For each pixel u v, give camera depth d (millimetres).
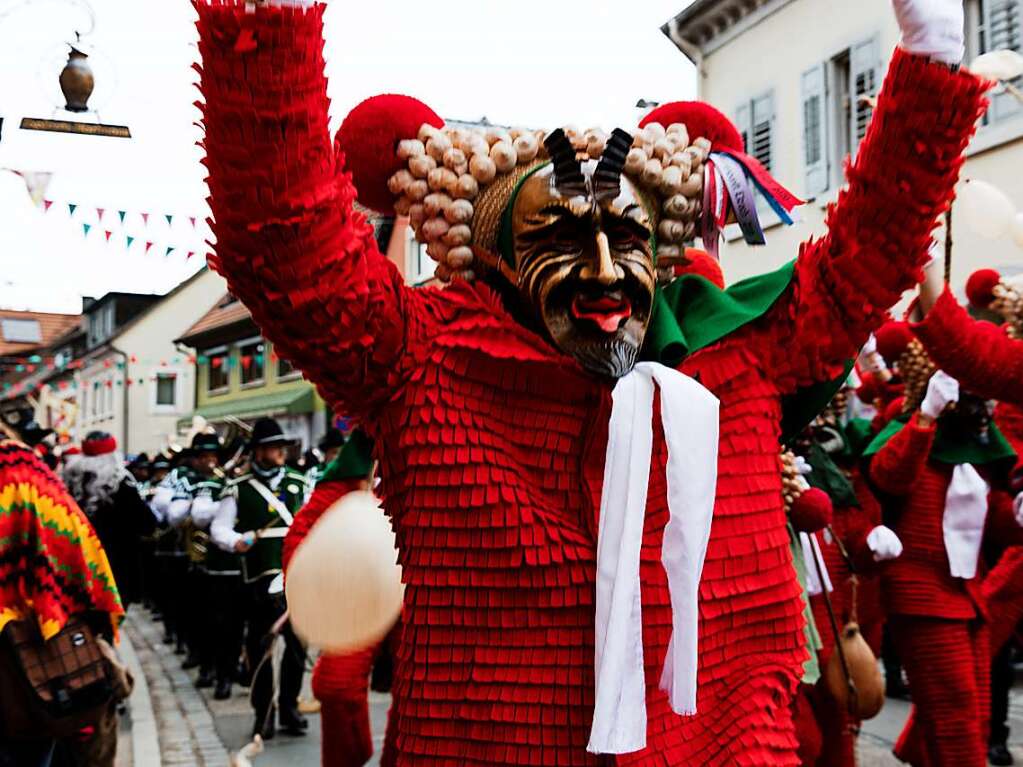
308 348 1981
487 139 2186
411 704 2094
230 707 7414
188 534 8695
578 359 1997
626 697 1937
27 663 3068
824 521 3596
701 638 2088
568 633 2025
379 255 2049
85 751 3723
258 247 1854
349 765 3217
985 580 4680
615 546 1958
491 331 2070
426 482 2062
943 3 1995
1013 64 2139
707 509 1976
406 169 2213
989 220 3141
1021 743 5691
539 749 2014
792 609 2182
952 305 3297
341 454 3508
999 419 4934
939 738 4238
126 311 33750
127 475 6551
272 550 6738
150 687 8336
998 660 5301
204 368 31797
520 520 2027
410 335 2059
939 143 2047
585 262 1996
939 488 4398
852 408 7586
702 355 2164
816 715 3975
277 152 1789
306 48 1756
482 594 2049
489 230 2148
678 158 2203
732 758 2064
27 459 3162
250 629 6777
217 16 1717
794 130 12648
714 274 2818
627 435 1981
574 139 2131
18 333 29469
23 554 3102
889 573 4391
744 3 13242
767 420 2211
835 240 2182
